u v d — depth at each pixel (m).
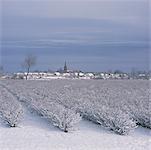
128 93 31.23
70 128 13.45
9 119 14.54
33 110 19.88
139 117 14.89
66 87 43.81
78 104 19.34
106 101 21.31
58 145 10.84
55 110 15.42
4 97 27.34
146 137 12.59
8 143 11.05
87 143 11.25
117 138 12.27
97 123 15.24
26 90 37.12
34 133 13.05
